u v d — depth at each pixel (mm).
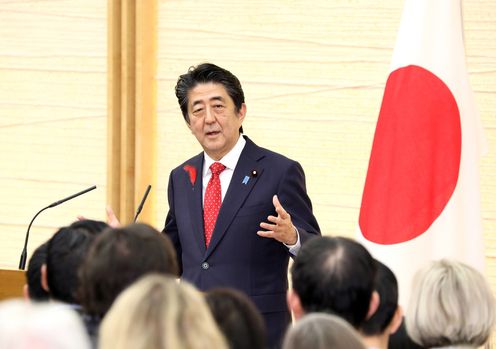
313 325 4953
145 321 4469
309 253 6422
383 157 10555
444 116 10391
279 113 14570
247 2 14688
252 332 5570
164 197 15062
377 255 10367
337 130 14320
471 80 13680
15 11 15781
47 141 15664
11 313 4586
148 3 15023
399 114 10500
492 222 13664
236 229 10281
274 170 10469
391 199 10398
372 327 6547
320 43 14352
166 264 6234
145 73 15008
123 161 15125
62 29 15539
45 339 4492
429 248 10266
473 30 13680
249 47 14695
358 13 14156
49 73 15625
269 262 10281
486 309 6770
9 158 15875
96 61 15359
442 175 10320
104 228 7246
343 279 6270
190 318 4504
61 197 15617
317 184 14438
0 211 15883
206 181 10766
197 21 14906
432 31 10594
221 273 10227
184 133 14984
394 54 10734
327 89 14352
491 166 13625
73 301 6957
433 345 6852
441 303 6730
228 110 10508
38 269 7336
